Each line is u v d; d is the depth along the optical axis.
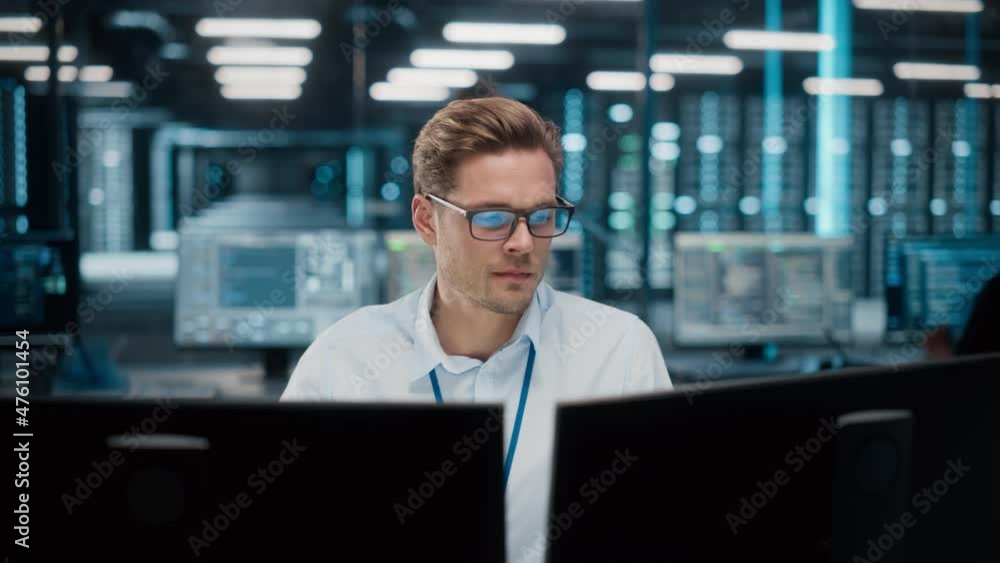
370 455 0.77
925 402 0.89
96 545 0.80
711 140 9.13
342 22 8.83
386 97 13.44
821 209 8.47
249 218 8.74
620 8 8.00
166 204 15.13
